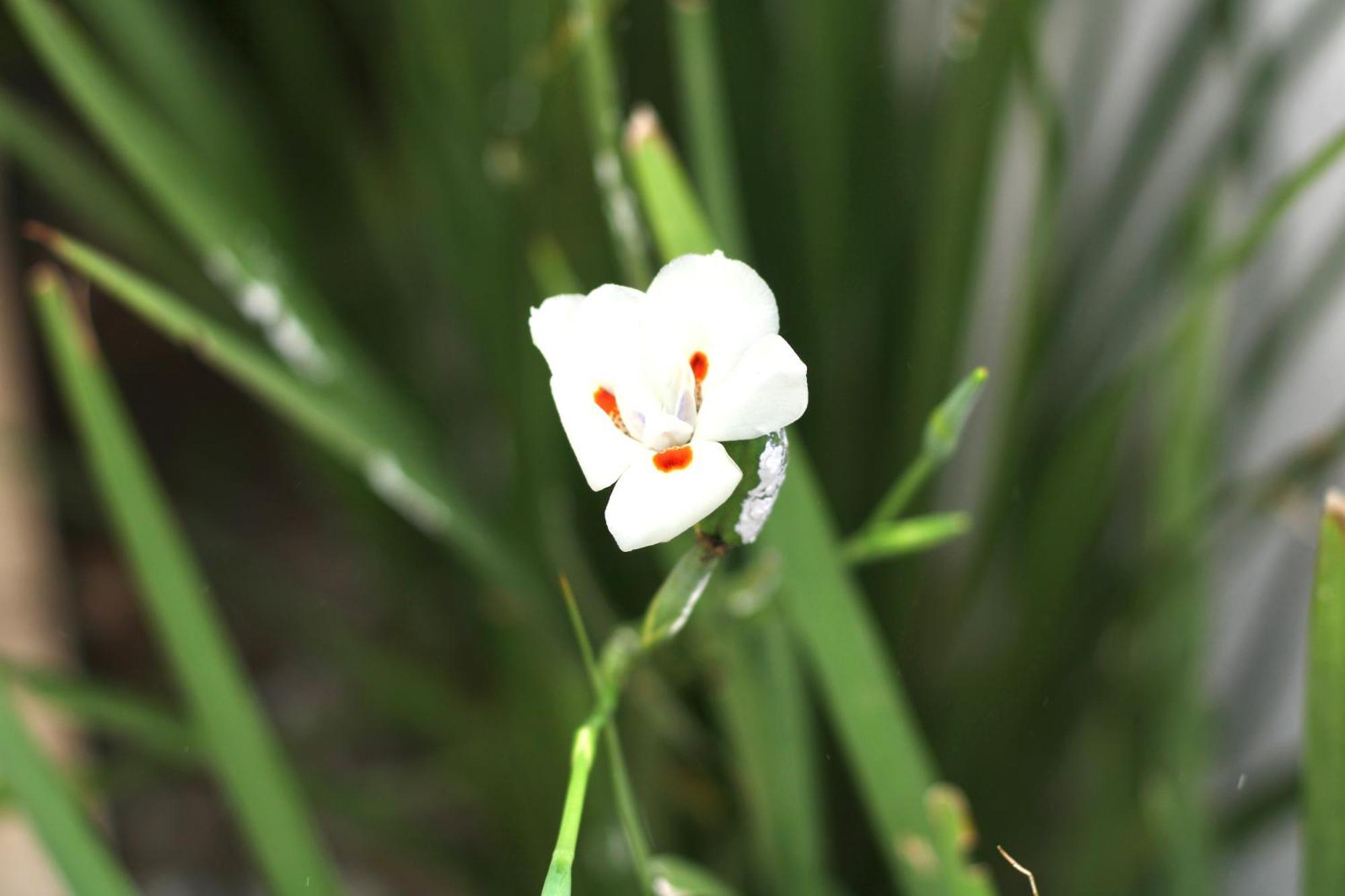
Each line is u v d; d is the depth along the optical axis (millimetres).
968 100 780
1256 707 1096
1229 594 1176
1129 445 1058
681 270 576
